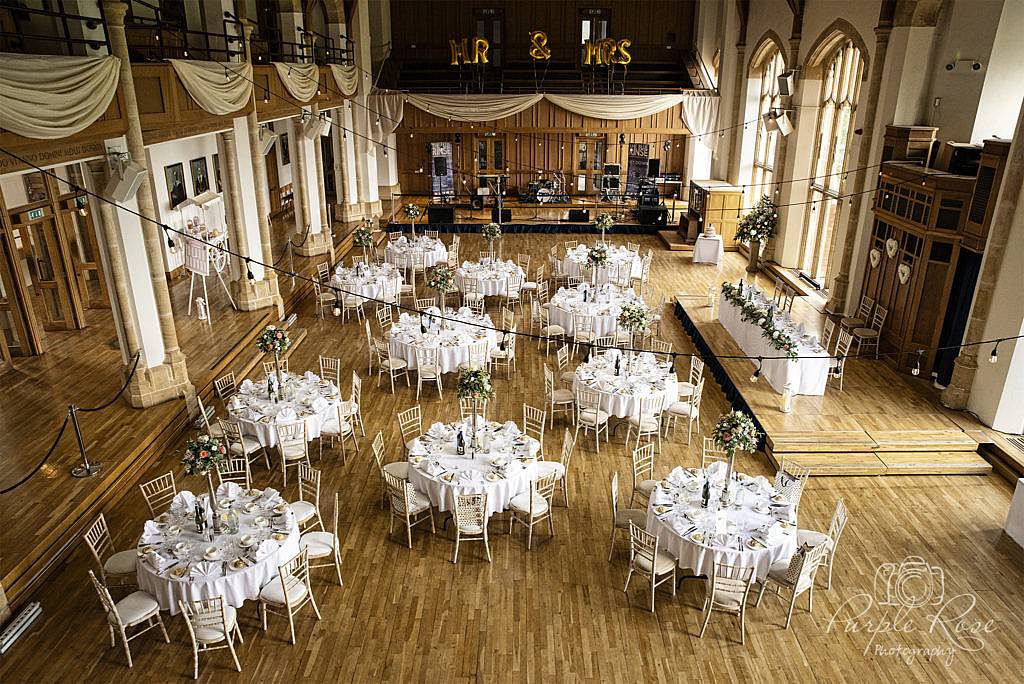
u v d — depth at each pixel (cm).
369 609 853
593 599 876
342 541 979
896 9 1561
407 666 770
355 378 1242
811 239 2123
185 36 1712
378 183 3144
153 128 1211
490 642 805
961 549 987
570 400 1278
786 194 2172
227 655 781
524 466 998
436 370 1389
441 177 3150
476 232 2766
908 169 1453
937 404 1338
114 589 873
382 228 2750
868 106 1661
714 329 1702
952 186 1328
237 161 1634
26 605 833
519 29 3269
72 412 1016
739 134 2608
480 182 3150
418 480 981
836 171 1964
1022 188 1157
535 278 2159
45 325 1562
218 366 1403
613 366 1290
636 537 848
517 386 1466
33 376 1329
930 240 1381
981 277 1242
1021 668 786
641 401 1191
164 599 775
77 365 1379
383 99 2816
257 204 1719
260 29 2411
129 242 1161
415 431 1274
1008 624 850
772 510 884
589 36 3272
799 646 809
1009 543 1002
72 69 945
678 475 951
